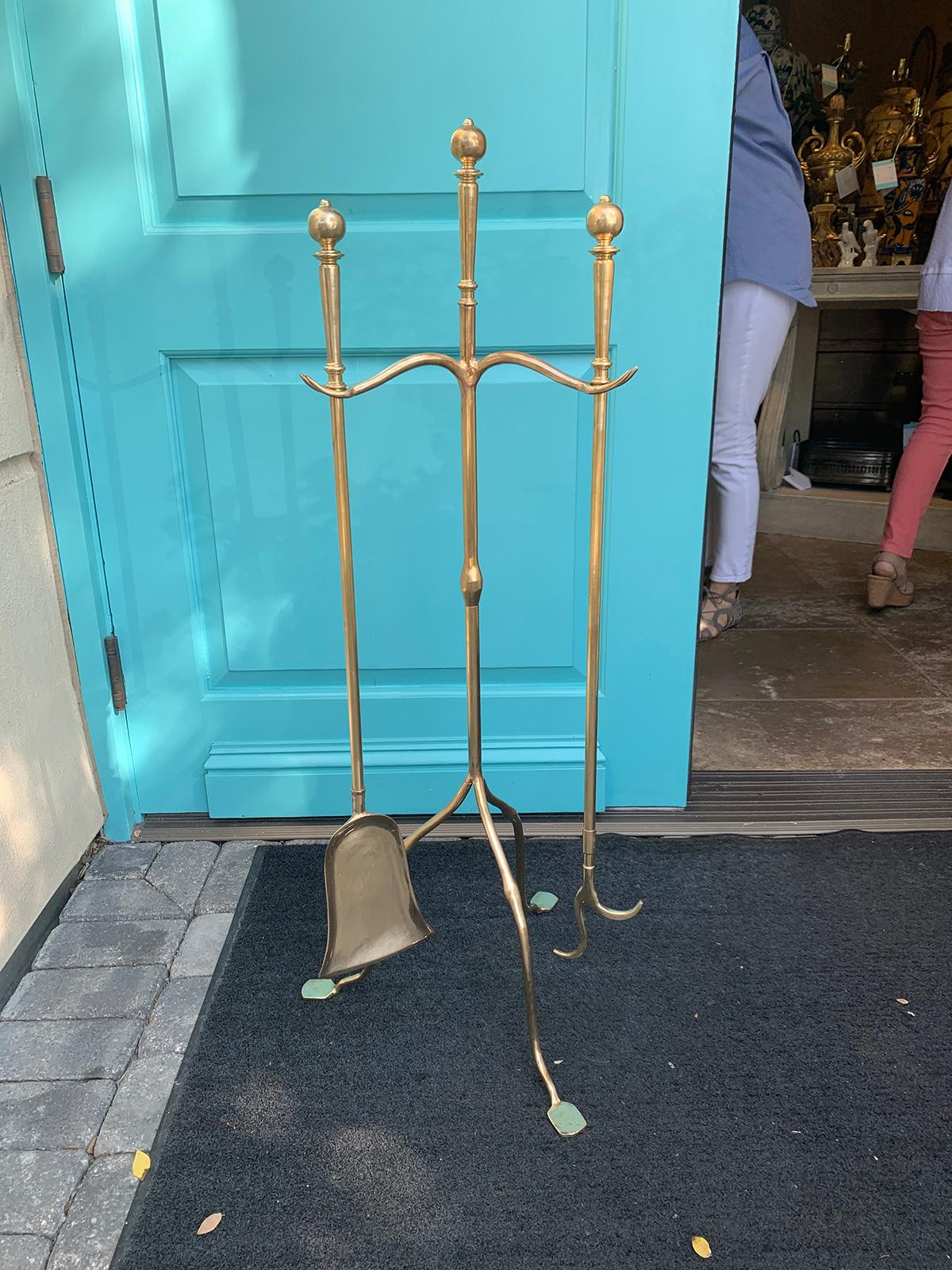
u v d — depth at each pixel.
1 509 1.40
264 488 1.60
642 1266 0.97
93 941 1.47
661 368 1.53
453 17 1.37
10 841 1.37
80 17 1.35
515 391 1.55
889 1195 1.05
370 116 1.41
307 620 1.67
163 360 1.52
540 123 1.42
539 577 1.66
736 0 1.36
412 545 1.63
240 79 1.39
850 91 3.60
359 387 1.09
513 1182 1.06
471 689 1.21
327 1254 0.99
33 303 1.45
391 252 1.47
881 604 2.86
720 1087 1.19
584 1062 1.23
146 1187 1.07
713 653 2.63
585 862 1.28
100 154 1.41
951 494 3.68
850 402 4.00
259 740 1.74
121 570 1.62
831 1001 1.34
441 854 1.69
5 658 1.39
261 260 1.47
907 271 3.30
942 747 2.06
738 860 1.67
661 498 1.61
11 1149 1.11
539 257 1.48
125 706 1.70
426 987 1.37
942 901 1.55
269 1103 1.17
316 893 1.59
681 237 1.47
